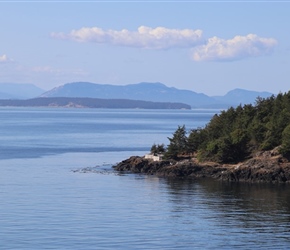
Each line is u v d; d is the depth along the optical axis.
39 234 104.94
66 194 140.12
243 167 163.25
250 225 112.69
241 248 99.06
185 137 188.00
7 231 106.44
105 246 99.00
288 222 115.12
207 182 159.62
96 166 193.88
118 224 112.25
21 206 125.88
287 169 160.88
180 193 142.88
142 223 113.25
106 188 149.00
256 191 146.38
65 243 100.12
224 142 175.00
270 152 170.62
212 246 100.00
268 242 102.25
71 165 196.25
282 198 137.75
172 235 105.62
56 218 115.94
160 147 193.00
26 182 156.88
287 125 180.38
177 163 175.38
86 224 111.88
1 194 138.88
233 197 138.62
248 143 178.38
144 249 97.75
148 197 137.75
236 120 197.00
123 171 180.88
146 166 179.12
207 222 114.69
